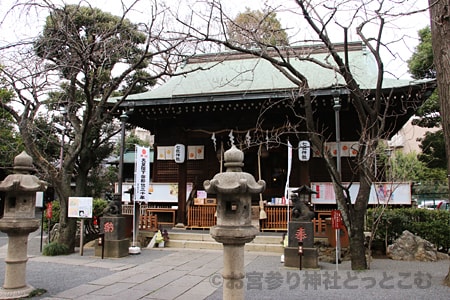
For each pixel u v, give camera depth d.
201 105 14.42
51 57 8.98
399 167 13.27
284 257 8.65
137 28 9.23
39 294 6.15
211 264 9.15
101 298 5.98
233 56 19.09
